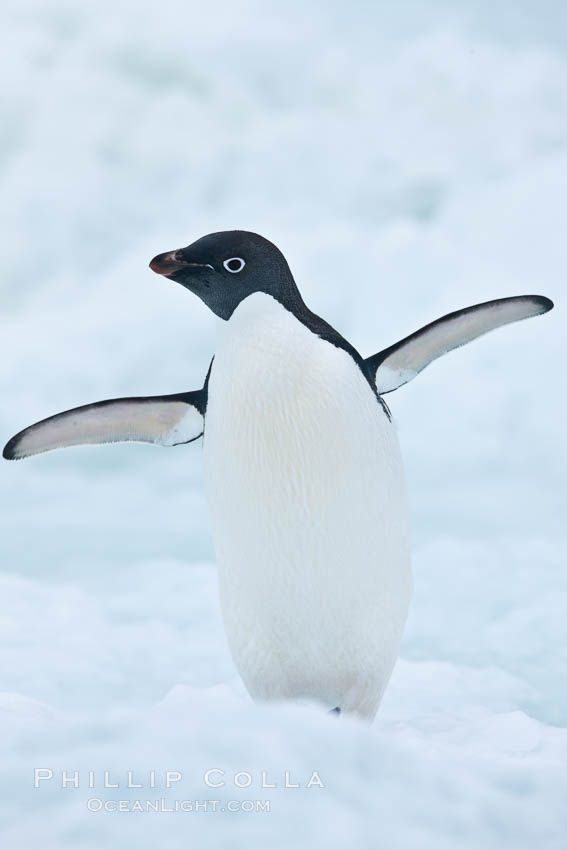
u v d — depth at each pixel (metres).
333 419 12.48
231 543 12.85
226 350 12.88
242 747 7.91
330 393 12.55
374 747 8.22
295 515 12.51
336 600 12.72
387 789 7.87
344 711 13.17
